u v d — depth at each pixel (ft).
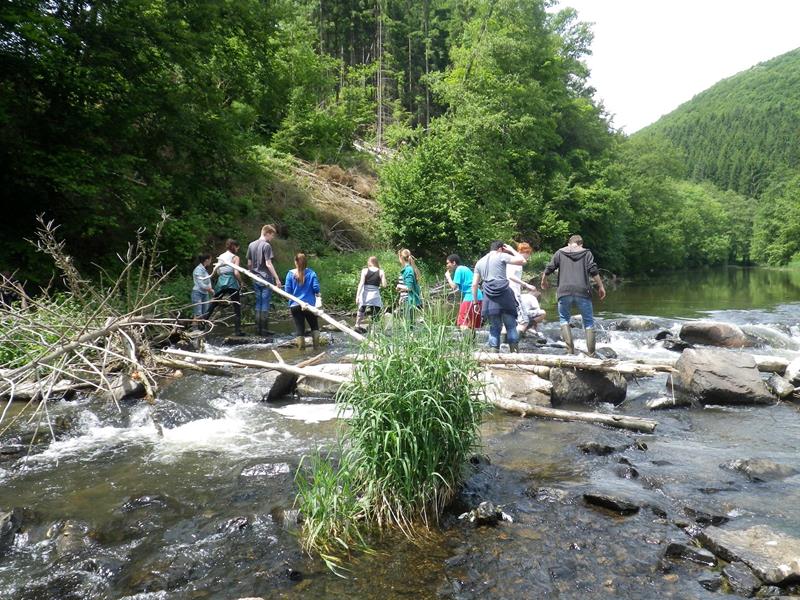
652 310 58.29
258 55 58.90
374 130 159.74
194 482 15.07
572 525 12.54
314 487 12.64
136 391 22.39
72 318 23.47
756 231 252.21
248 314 45.60
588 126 141.28
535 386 21.97
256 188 69.10
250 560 11.31
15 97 38.11
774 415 21.42
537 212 115.14
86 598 10.24
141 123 47.26
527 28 104.94
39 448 17.83
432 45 193.57
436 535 12.21
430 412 13.19
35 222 38.91
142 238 45.42
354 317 46.57
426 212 78.02
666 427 19.98
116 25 41.81
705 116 630.33
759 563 10.61
